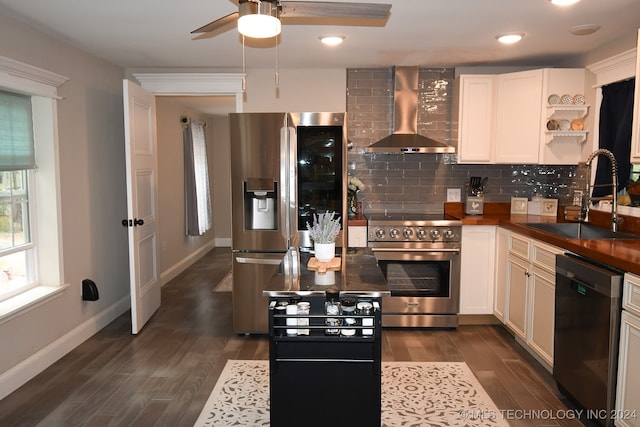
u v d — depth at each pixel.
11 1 2.66
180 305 4.84
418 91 4.53
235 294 3.92
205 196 7.71
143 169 4.13
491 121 4.21
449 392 2.92
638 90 2.72
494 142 4.23
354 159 4.60
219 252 8.02
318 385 2.19
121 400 2.82
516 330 3.59
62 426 2.53
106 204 4.21
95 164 4.02
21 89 2.99
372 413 2.19
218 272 6.46
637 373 2.14
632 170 3.42
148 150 4.27
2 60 2.75
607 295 2.30
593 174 3.83
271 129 3.80
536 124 4.02
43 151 3.36
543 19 3.01
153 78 4.47
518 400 2.82
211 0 2.64
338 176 3.89
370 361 2.17
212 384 3.04
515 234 3.62
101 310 4.11
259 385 3.03
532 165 4.58
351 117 4.55
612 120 3.61
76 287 3.69
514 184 4.60
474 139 4.24
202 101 6.31
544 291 3.12
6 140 3.02
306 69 4.52
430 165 4.61
